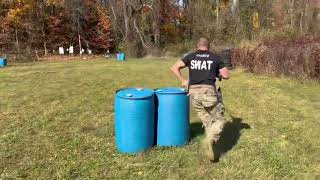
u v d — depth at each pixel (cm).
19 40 4503
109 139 712
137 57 3888
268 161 605
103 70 2050
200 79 619
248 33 3934
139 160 605
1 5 4456
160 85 1486
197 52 630
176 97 648
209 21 4388
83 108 985
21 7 4409
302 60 1475
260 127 803
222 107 623
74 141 702
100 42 4816
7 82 1528
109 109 976
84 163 595
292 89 1290
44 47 4553
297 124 827
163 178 548
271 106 1010
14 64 2841
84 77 1708
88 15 4794
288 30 2695
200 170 574
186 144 672
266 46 1766
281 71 1594
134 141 632
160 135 655
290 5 4062
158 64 2577
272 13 4100
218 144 684
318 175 559
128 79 1648
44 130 776
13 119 865
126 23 4184
